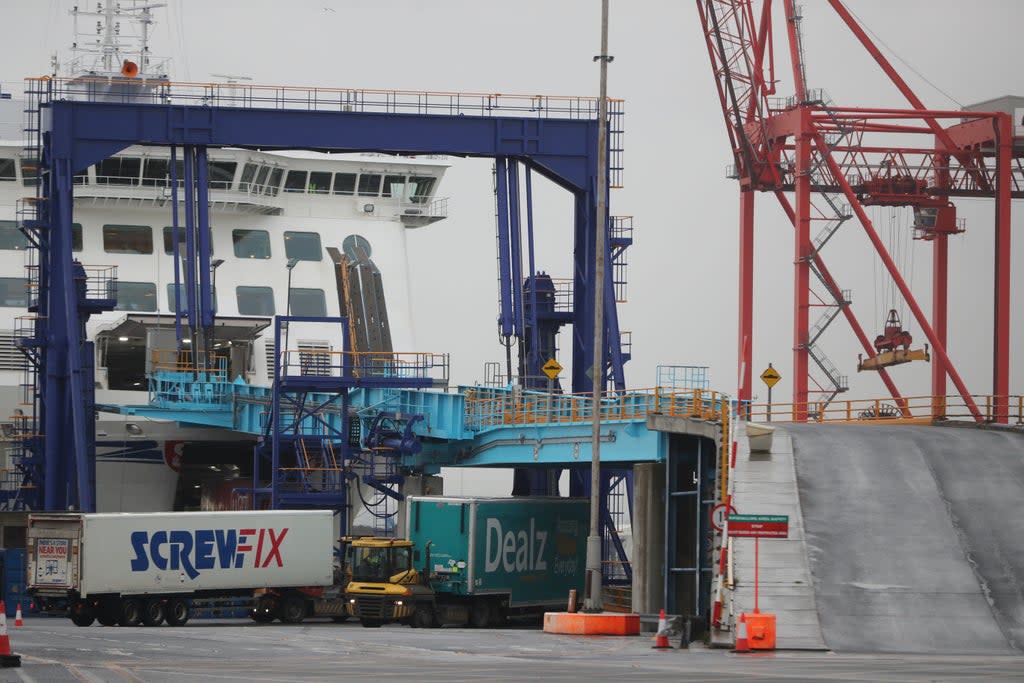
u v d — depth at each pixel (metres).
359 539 95.88
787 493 80.38
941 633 67.69
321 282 138.12
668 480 93.25
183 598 93.50
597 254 89.69
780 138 198.00
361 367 117.25
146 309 133.50
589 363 116.81
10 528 113.56
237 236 137.75
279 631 84.75
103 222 135.12
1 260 132.62
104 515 90.06
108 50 146.38
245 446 138.50
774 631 65.88
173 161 117.38
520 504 101.00
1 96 148.88
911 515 78.31
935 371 189.12
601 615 81.31
